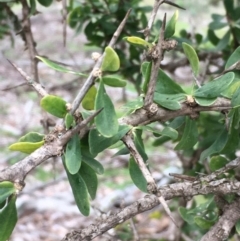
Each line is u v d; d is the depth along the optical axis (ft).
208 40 2.56
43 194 5.76
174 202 2.99
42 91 1.32
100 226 1.33
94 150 1.29
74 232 1.33
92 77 1.22
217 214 1.55
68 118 1.22
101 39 2.40
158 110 1.35
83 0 2.59
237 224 1.43
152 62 1.28
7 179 1.18
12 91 7.77
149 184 1.23
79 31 2.35
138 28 2.33
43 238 4.96
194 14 7.79
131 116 1.33
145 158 1.37
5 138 6.91
